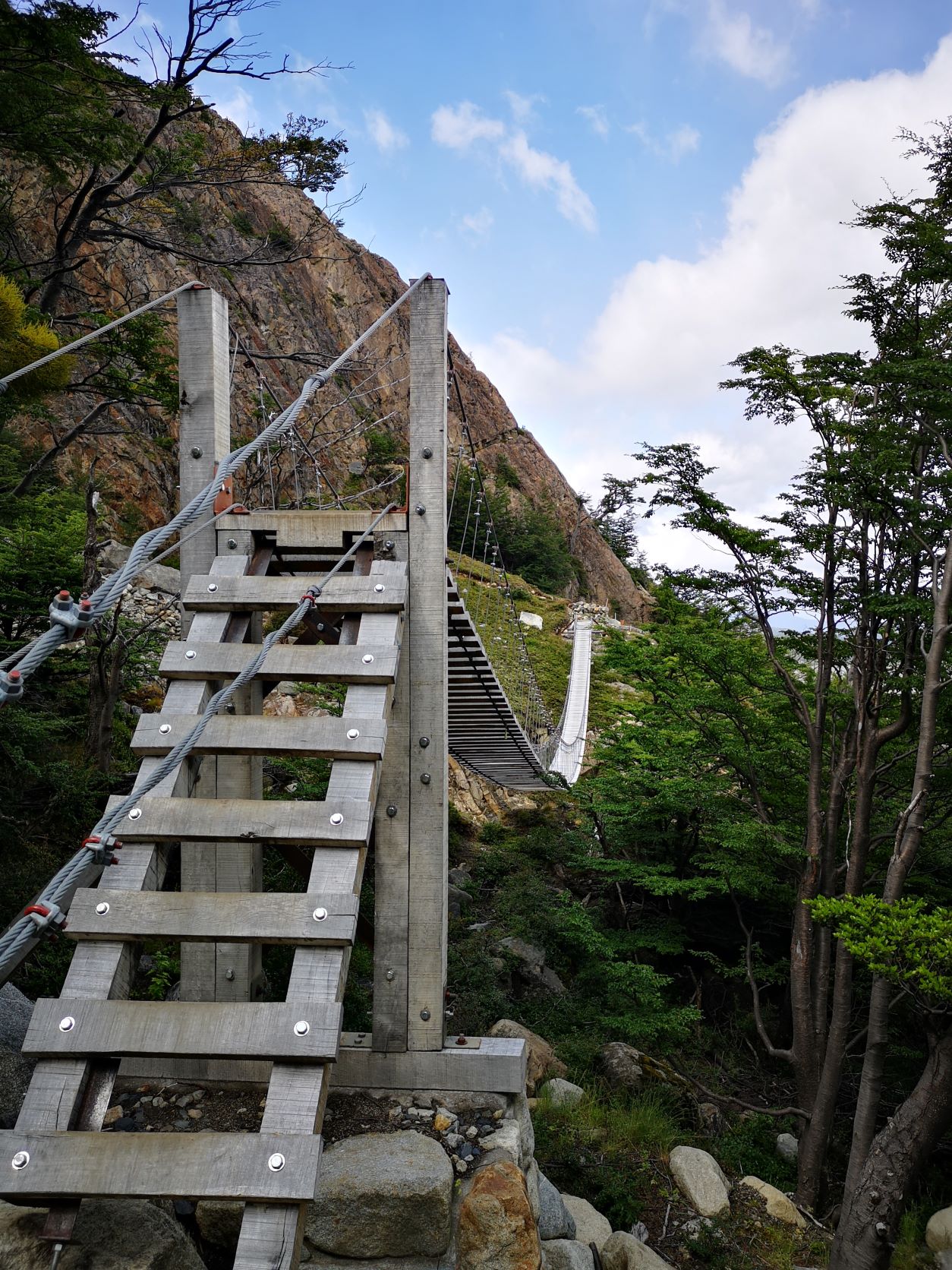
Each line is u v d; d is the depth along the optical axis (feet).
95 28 28.17
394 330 113.39
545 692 81.20
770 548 29.99
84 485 52.54
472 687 27.86
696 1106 29.19
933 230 27.94
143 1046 7.88
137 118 47.42
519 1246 11.76
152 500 62.28
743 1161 27.30
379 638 11.57
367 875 25.35
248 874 13.96
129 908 8.75
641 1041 31.65
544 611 120.98
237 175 40.91
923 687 26.37
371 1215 11.69
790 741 35.37
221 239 74.64
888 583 29.22
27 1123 7.56
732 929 41.50
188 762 10.57
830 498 28.76
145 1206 8.95
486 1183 12.16
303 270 100.63
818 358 29.19
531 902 36.63
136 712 33.40
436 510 14.12
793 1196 26.50
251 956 14.01
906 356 29.73
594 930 36.01
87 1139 7.34
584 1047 28.78
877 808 34.32
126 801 7.54
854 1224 22.48
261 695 13.46
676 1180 23.85
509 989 31.30
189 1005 8.16
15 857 20.27
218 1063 13.34
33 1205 7.55
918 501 27.12
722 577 32.04
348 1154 12.34
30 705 26.86
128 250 61.31
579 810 47.47
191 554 13.87
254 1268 6.91
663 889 34.76
